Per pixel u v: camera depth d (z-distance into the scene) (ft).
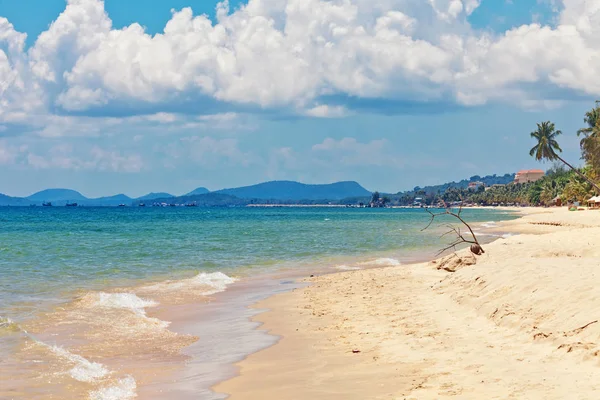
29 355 40.57
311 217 515.50
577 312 38.83
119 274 93.40
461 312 50.31
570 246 89.51
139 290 75.56
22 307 60.64
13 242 174.60
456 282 62.64
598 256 81.51
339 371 35.78
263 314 58.13
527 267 55.88
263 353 42.04
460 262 86.53
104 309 60.44
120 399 31.89
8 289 75.20
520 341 38.17
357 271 92.63
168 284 81.71
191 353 42.68
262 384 34.19
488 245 100.22
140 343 45.83
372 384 32.37
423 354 37.88
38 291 73.51
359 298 64.69
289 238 192.34
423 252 135.13
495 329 42.50
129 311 59.72
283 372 36.60
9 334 46.80
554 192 624.59
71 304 62.95
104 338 47.37
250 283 83.10
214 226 307.78
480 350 37.37
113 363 39.81
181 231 249.14
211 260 117.29
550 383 29.17
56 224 345.10
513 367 32.81
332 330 48.60
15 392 32.35
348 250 142.20
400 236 200.54
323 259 119.24
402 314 52.85
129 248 148.97
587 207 400.88
